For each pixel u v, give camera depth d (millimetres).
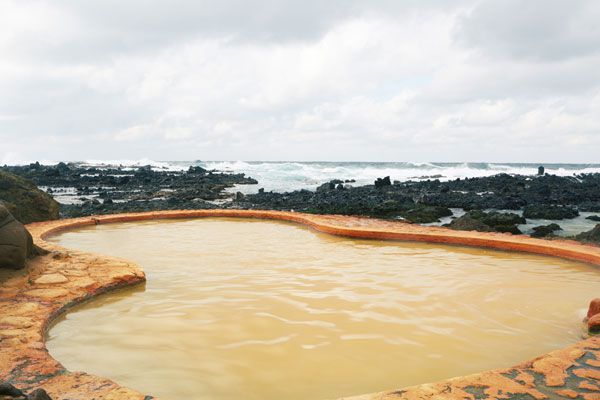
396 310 4875
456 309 4918
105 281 5602
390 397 2631
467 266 7043
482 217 14273
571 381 2799
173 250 8336
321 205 19188
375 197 23359
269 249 8477
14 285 5422
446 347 3902
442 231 9570
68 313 4840
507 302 5168
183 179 36625
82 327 4426
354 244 9086
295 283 5988
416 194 25141
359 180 43000
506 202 20188
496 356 3727
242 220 12914
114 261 6656
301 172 55969
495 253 8102
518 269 6828
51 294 5117
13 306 4699
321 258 7652
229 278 6270
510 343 3996
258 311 4840
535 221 16156
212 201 22906
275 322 4500
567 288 5746
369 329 4312
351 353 3768
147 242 9219
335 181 35219
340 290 5648
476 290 5652
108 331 4309
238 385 3211
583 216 17422
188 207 20359
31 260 6305
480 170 61000
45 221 12023
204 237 9906
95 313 4836
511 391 2674
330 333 4215
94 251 8234
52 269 6129
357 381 3283
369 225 10641
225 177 40531
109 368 3506
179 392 3111
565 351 3295
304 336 4141
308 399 3016
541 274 6508
